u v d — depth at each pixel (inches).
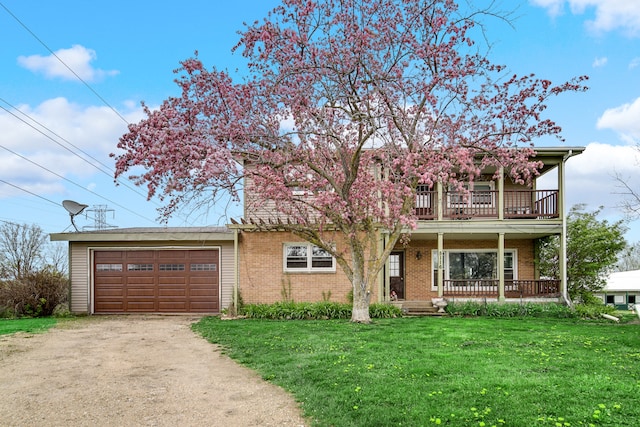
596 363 307.3
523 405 226.2
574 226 778.8
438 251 702.5
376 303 648.4
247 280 697.0
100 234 709.3
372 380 275.4
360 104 498.3
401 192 474.9
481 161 616.7
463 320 571.8
